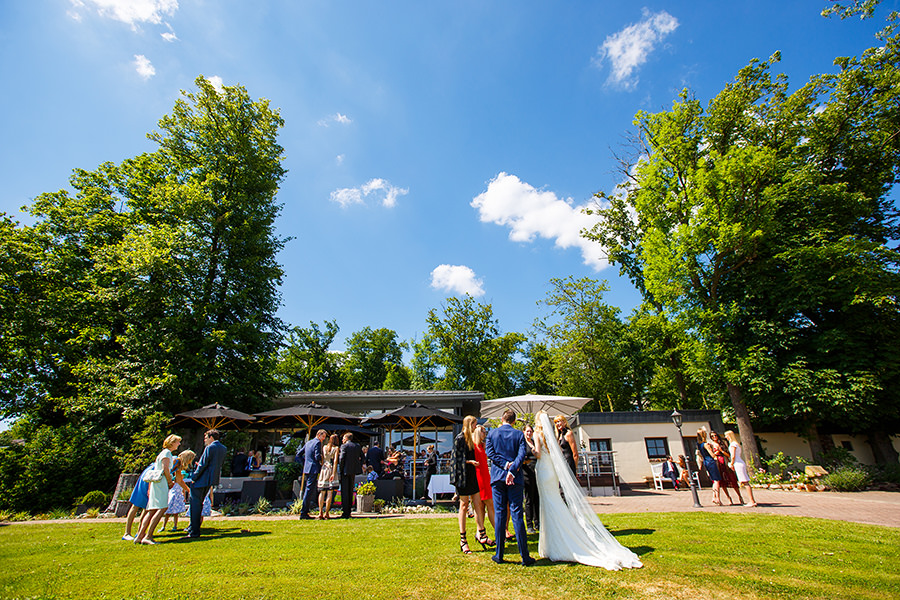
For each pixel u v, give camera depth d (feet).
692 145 73.87
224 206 70.79
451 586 13.26
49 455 46.93
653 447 65.51
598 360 111.86
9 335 58.18
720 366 66.23
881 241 68.54
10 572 16.15
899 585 13.01
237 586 13.76
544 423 18.75
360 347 179.32
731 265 68.03
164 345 56.75
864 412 55.93
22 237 62.28
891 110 65.41
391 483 39.68
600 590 12.60
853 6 53.83
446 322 142.20
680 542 19.48
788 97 69.51
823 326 62.59
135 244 60.59
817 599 11.73
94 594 13.24
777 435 77.82
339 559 17.43
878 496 44.06
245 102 78.84
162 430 45.91
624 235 95.14
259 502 37.70
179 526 28.19
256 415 43.47
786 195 63.41
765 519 26.73
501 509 16.35
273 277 77.56
